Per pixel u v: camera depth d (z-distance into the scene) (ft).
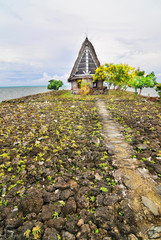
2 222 10.14
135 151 19.84
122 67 74.18
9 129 27.76
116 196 12.10
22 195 12.57
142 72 88.17
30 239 8.98
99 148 20.88
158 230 9.18
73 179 14.88
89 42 86.38
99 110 45.16
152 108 44.80
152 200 11.71
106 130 28.17
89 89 85.10
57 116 37.76
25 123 31.42
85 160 18.48
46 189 13.41
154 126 28.48
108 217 10.25
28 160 18.08
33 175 15.28
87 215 10.61
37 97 81.41
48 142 23.00
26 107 47.01
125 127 29.55
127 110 43.65
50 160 18.06
